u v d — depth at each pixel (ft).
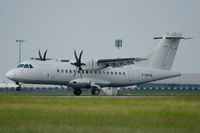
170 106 472.44
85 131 295.28
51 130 296.92
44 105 468.34
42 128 303.48
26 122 331.36
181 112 409.08
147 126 319.06
